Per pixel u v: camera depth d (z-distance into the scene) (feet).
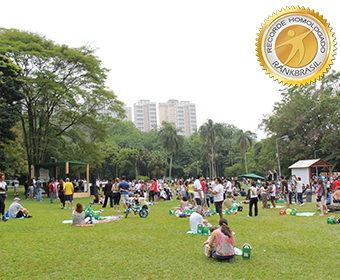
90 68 101.30
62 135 120.37
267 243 25.64
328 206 47.98
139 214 43.09
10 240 27.17
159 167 233.35
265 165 175.42
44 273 18.85
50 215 45.21
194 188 43.21
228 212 46.73
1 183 38.75
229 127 368.89
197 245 25.35
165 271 19.06
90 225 35.35
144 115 601.21
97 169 235.61
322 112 145.18
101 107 110.11
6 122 81.00
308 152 150.92
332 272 18.47
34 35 97.81
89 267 19.92
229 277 17.88
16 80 83.76
